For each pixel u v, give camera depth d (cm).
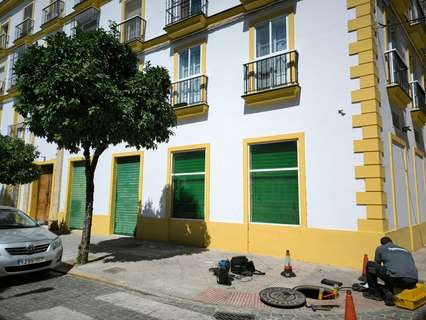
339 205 782
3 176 1238
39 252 671
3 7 2123
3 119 1955
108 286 629
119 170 1314
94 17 1555
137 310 496
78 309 498
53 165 1577
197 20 1089
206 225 1005
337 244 770
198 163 1077
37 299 548
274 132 911
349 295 429
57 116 693
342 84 816
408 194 988
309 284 619
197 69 1130
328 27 855
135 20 1342
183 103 1098
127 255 888
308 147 848
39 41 1822
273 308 502
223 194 986
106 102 709
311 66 870
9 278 689
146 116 750
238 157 973
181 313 486
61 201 1495
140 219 1189
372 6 825
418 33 1217
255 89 960
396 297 508
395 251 533
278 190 895
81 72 661
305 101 868
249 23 1005
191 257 859
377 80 802
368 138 762
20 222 795
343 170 788
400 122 994
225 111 1023
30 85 736
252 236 908
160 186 1153
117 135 771
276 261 809
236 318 471
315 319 463
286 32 930
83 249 797
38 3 1891
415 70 1309
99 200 1341
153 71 841
